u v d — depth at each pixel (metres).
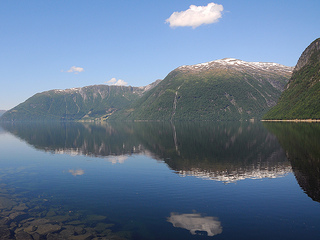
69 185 34.91
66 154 66.25
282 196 28.84
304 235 19.67
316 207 25.38
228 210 24.88
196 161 52.53
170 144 84.19
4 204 27.22
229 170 43.22
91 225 21.83
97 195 30.14
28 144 92.00
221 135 113.00
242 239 19.12
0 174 42.34
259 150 65.00
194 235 19.78
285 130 124.56
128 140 101.19
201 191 31.11
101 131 169.62
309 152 58.81
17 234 20.22
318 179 36.03
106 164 51.00
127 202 27.45
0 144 92.81
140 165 49.31
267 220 22.41
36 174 42.16
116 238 19.52
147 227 21.30
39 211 25.17
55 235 20.02
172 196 29.34
